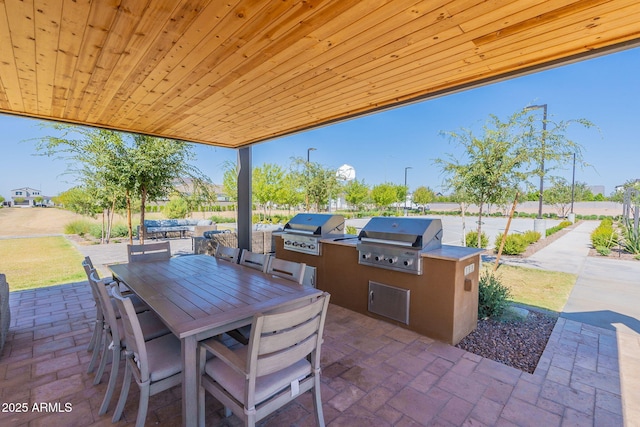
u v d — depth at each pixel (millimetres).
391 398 1960
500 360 2449
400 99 2996
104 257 6855
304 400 1942
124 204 7344
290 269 2410
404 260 2922
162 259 3209
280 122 3844
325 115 3553
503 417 1784
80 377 2182
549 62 2129
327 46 1939
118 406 1722
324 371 2271
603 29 1700
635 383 2111
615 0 1422
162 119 3680
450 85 2617
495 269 5391
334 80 2494
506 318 3289
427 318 2844
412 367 2332
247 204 5375
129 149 6117
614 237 7586
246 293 1996
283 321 1330
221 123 3873
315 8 1547
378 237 3182
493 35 1796
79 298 3953
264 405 1362
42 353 2518
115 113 3424
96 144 5906
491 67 2260
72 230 11117
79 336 2842
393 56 2090
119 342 1838
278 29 1756
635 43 1800
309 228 4090
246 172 5363
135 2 1500
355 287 3482
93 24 1692
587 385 2092
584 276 5113
